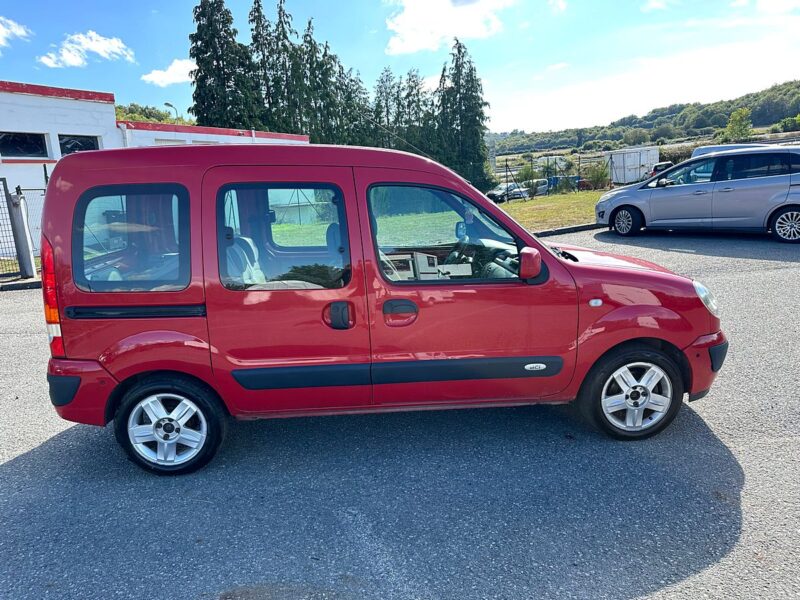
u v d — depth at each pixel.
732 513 2.89
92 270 3.30
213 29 27.78
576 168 33.16
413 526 2.90
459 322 3.46
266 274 3.37
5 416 4.52
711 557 2.58
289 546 2.78
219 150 3.36
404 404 3.61
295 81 32.56
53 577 2.62
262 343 3.38
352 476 3.43
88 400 3.37
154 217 3.30
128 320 3.31
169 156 3.32
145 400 3.43
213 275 3.31
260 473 3.51
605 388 3.64
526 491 3.18
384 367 3.45
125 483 3.45
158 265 3.31
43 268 3.30
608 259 3.97
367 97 37.44
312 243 3.40
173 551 2.78
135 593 2.49
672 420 3.71
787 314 6.09
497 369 3.52
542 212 17.05
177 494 3.30
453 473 3.41
